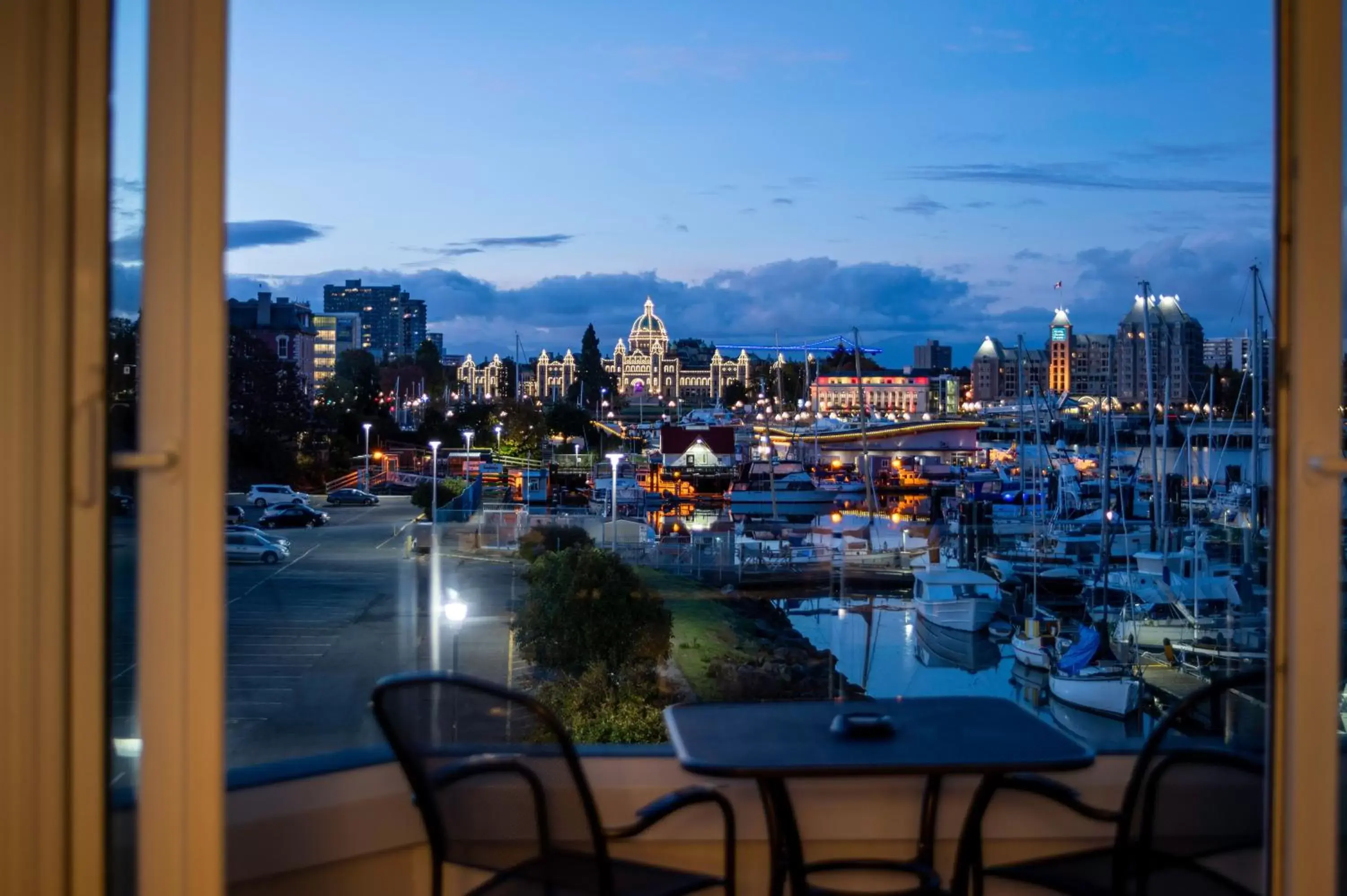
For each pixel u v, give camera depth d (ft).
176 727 5.45
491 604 90.33
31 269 5.34
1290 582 5.82
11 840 5.36
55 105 5.37
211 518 5.49
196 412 5.48
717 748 7.01
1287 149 5.86
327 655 77.82
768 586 113.60
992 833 8.45
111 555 5.50
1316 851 5.80
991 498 218.18
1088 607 97.09
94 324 5.40
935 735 7.28
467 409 284.61
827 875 8.44
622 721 52.06
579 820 6.67
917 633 96.17
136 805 5.53
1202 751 6.89
